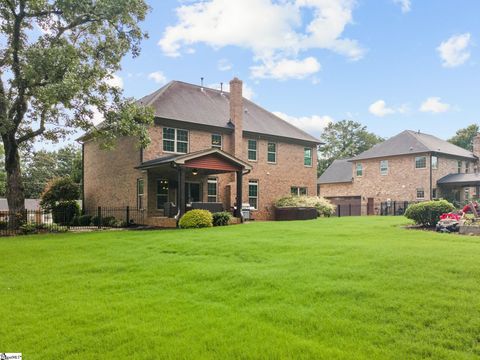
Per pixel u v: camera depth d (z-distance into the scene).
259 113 27.39
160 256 8.73
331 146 58.47
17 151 17.39
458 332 3.97
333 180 41.38
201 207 18.25
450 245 8.70
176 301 5.39
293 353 3.63
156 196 19.91
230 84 23.36
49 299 5.68
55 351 3.89
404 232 12.32
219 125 22.33
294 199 24.33
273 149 25.38
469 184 31.42
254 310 4.86
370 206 36.78
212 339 4.00
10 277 7.12
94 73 15.52
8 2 15.27
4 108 16.12
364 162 38.12
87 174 26.33
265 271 6.68
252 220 22.34
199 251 9.05
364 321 4.35
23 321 4.78
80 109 17.33
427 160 32.75
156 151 20.09
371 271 6.28
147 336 4.16
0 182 43.88
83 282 6.64
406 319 4.33
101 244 10.76
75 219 22.52
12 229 15.92
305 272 6.45
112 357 3.71
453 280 5.60
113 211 22.38
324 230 12.88
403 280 5.68
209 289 5.92
